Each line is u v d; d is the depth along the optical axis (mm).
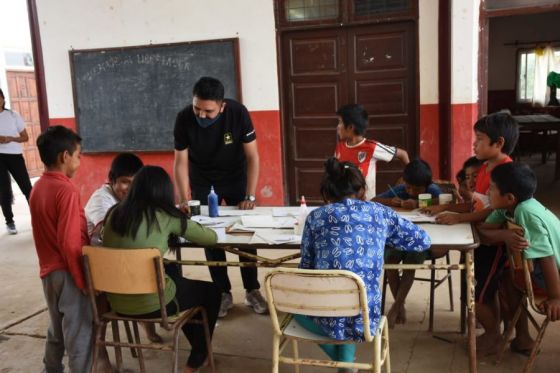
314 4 5309
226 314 3318
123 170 2604
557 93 10461
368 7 5172
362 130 3232
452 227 2508
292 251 4574
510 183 2305
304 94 5551
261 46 5496
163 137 5926
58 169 2305
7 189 5500
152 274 2170
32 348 3045
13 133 5434
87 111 6086
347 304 1909
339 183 2072
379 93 5332
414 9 5035
